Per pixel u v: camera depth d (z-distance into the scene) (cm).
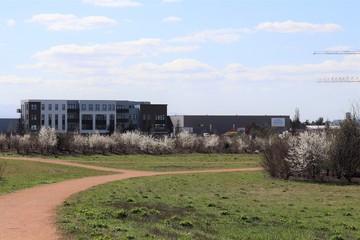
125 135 7394
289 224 1741
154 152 7194
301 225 1712
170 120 13750
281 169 3806
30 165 4519
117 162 5441
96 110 13400
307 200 2516
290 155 3797
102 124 13450
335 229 1664
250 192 2848
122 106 13712
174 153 7300
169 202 2220
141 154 6988
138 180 3391
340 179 3741
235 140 7825
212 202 2283
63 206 1972
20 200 2184
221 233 1527
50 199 2222
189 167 4916
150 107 13462
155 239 1327
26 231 1452
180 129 11331
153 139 7475
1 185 2836
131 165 5041
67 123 13125
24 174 3706
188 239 1345
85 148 6875
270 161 3928
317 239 1473
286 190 2997
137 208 1903
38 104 12875
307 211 2095
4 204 2052
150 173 4153
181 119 13162
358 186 3312
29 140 6825
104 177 3638
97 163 5200
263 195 2712
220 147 7694
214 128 13150
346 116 3872
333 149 3725
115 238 1315
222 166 5078
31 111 12800
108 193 2511
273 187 3161
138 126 13738
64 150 6756
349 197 2669
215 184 3256
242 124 13275
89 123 13350
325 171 3950
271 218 1859
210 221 1742
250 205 2256
